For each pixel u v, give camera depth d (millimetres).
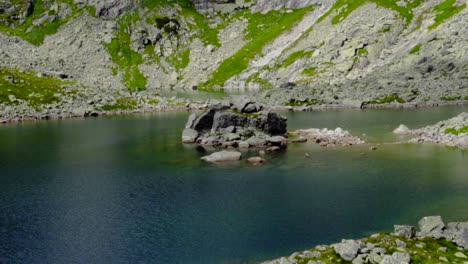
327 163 45469
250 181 39031
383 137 59094
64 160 49594
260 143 56281
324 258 22266
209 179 40062
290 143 57688
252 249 24734
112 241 26281
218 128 60375
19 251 25172
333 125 71000
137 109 101750
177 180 40031
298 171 42406
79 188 38000
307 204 32188
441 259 21391
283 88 124750
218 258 23734
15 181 40625
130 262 23516
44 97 100438
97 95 109312
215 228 27891
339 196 33938
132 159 49719
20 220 30141
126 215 30750
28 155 52500
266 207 31703
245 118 60656
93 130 72188
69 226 28875
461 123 56844
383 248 22469
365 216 29422
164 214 30766
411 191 34688
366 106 93500
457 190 34531
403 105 91562
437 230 24906
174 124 78250
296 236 26359
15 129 74125
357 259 21484
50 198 35125
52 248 25516
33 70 136250
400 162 44719
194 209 31641
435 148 50875
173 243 25781
